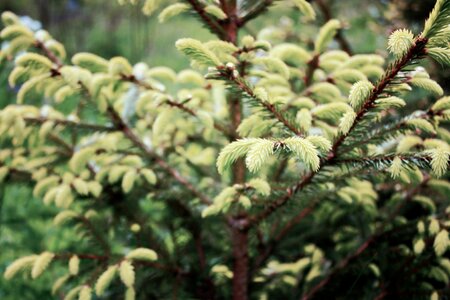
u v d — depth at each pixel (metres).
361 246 0.82
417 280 0.79
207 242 0.89
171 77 0.81
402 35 0.60
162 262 0.82
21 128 0.78
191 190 0.84
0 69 1.21
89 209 0.85
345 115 0.64
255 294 0.87
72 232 1.13
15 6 2.43
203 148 0.95
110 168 0.82
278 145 0.62
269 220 0.80
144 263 0.79
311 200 0.79
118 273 0.80
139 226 0.83
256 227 0.81
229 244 0.88
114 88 0.79
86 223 0.81
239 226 0.81
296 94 0.81
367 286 0.81
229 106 0.83
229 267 0.86
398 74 0.63
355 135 0.68
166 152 0.87
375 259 0.81
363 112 0.64
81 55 0.77
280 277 0.89
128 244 0.88
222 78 0.68
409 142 0.72
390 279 0.79
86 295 0.73
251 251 0.87
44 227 1.18
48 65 0.75
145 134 0.90
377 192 0.89
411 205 0.86
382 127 0.70
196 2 0.73
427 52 0.60
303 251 0.90
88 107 0.83
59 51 0.81
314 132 0.76
